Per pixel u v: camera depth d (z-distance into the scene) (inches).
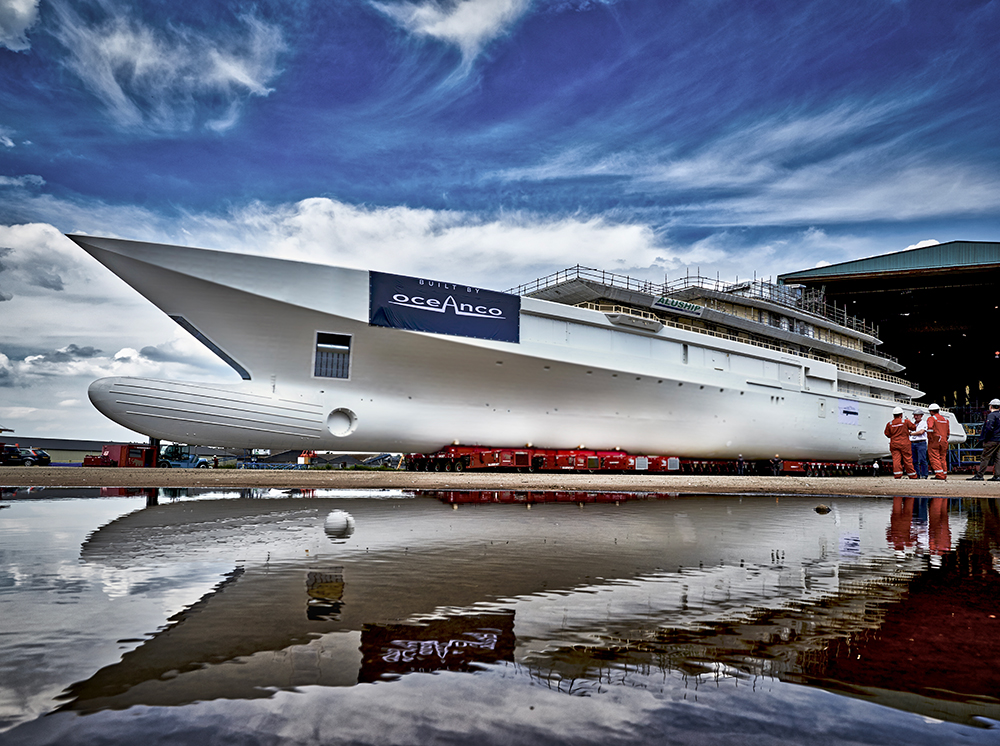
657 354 1132.5
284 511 379.9
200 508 394.3
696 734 75.6
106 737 73.1
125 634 117.6
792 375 1457.9
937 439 937.5
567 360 963.3
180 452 1280.8
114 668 98.8
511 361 925.8
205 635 117.6
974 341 2652.6
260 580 169.8
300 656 106.6
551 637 119.9
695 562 208.1
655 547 243.4
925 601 153.6
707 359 1232.8
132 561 198.4
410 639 117.1
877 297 2171.5
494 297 917.8
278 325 810.2
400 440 936.3
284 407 844.6
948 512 448.1
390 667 101.5
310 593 154.3
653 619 133.6
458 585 165.8
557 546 243.3
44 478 661.3
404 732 75.0
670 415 1154.0
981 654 111.8
